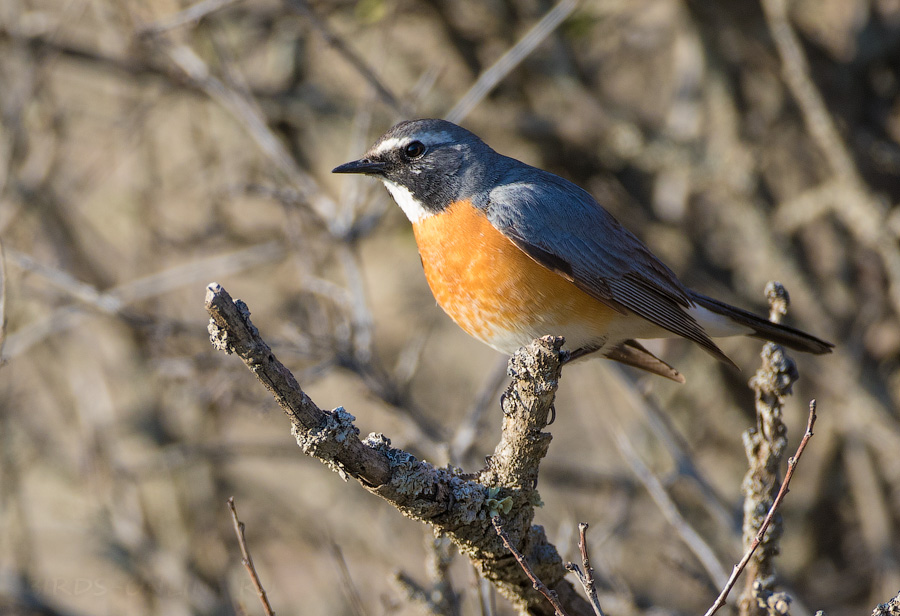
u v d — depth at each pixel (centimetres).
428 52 1463
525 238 806
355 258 1098
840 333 1337
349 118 1378
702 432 1447
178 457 1289
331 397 1538
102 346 1410
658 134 1323
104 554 1322
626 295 836
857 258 1381
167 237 1416
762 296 1371
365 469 568
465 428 1034
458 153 852
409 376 1091
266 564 1430
